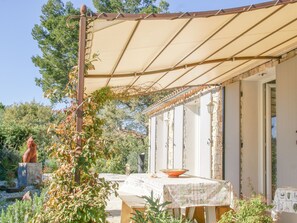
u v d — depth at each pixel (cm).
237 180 798
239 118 799
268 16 400
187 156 1209
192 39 457
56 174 356
